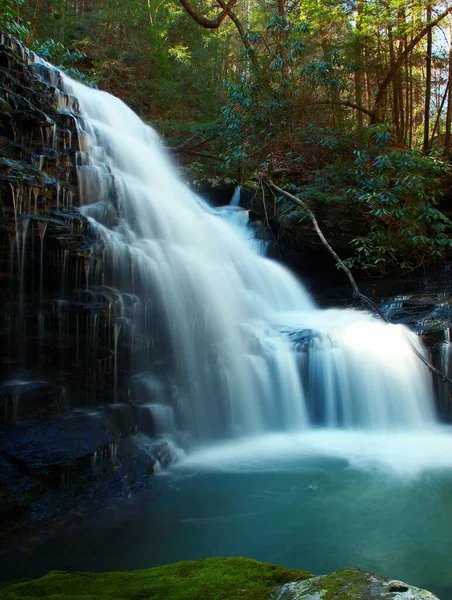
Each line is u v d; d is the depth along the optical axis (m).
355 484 6.17
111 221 8.39
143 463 6.31
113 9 18.20
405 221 12.05
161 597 2.65
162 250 8.71
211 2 22.83
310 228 14.11
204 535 4.88
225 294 9.61
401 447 7.64
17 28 10.89
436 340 9.27
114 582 3.00
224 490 5.98
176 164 16.08
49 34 17.47
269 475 6.47
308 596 2.07
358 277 14.38
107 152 10.22
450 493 5.90
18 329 6.32
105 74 18.12
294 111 13.63
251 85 13.82
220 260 10.79
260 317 10.37
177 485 6.11
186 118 19.31
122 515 5.28
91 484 5.54
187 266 8.91
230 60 21.55
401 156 12.02
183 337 8.19
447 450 7.49
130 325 7.30
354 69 15.32
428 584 4.05
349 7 15.31
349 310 11.40
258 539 4.81
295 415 8.62
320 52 17.23
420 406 8.86
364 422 8.69
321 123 14.57
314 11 15.38
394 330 9.33
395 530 4.98
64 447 5.59
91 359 6.74
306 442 7.88
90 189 8.47
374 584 2.07
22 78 8.43
